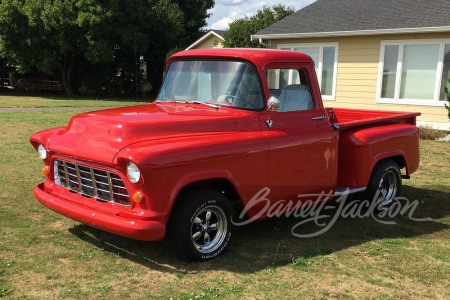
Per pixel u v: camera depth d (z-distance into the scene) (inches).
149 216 140.9
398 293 141.8
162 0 1192.2
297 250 174.6
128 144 143.3
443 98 503.8
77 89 1229.7
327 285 145.3
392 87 538.3
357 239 189.5
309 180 188.4
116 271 148.7
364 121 220.4
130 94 1255.5
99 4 1036.5
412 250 178.4
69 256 158.9
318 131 190.4
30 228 183.8
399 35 519.2
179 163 142.8
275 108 168.9
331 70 584.1
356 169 210.4
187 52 194.5
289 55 186.5
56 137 167.6
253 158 164.7
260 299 134.3
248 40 999.0
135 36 1075.9
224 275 149.2
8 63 1138.7
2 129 450.3
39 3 984.3
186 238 151.4
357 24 552.4
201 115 164.7
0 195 227.8
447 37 487.8
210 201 156.1
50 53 1051.9
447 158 370.9
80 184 159.5
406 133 233.6
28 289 133.4
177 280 144.0
